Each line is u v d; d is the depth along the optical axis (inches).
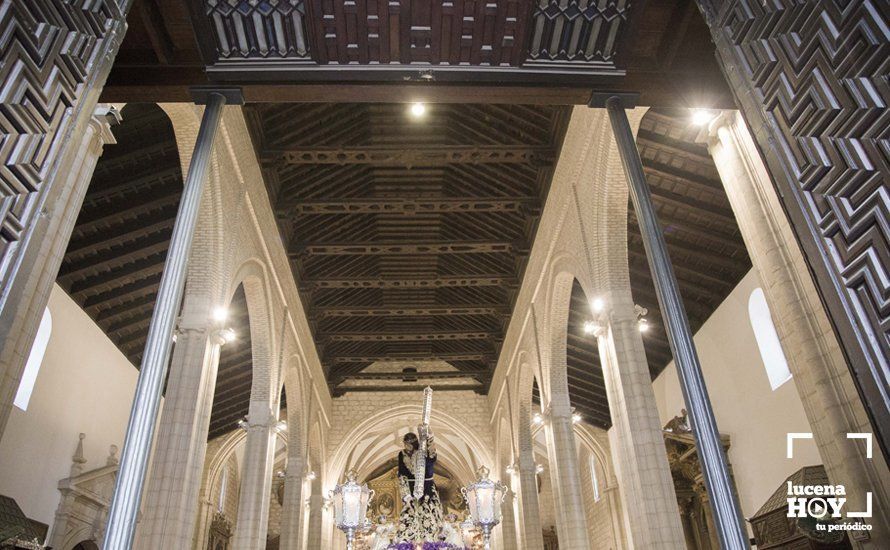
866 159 111.3
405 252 667.4
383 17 204.5
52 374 544.1
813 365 234.1
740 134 275.1
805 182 125.2
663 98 236.7
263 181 542.3
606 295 441.4
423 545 281.4
